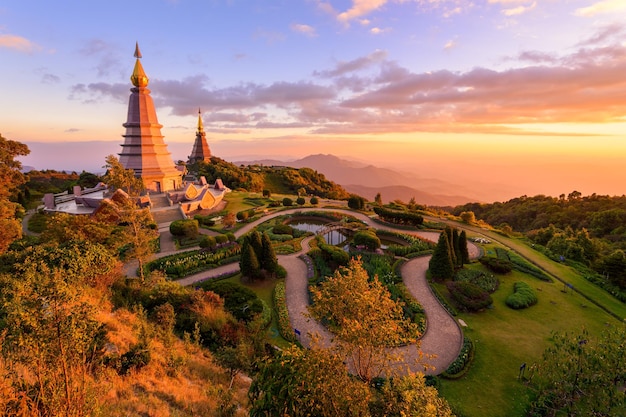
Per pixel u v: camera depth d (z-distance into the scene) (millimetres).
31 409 10094
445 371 23609
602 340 17531
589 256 50469
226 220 61281
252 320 28188
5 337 11062
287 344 26891
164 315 24484
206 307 26953
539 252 51562
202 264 42719
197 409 15570
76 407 10797
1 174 30562
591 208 94875
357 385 11367
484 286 37125
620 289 37406
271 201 86062
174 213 65688
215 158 147000
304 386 10500
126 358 17438
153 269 41156
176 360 19422
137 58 70812
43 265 11156
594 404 15914
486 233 61531
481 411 20219
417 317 30531
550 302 34438
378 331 15117
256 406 10844
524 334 28625
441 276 37875
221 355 19016
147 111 72375
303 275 40906
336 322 17219
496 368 24266
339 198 110438
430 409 11750
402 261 44094
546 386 20172
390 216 65750
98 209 53875
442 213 80438
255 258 38312
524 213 109750
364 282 17172
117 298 26906
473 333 28656
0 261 25625
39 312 10211
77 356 11477
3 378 10141
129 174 38875
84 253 18156
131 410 14117
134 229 36375
